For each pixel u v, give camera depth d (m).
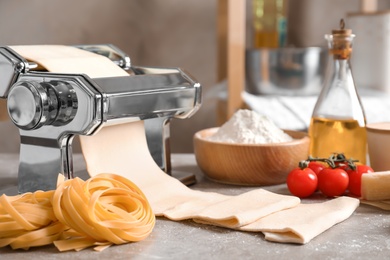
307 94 2.00
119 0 2.15
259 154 1.12
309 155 1.19
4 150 2.19
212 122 2.23
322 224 0.88
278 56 1.97
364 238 0.87
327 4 2.21
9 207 0.81
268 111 1.76
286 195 1.10
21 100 0.95
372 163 1.16
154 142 1.17
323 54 2.00
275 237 0.85
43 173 1.01
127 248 0.83
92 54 1.13
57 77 0.96
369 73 1.98
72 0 2.13
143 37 2.17
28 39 2.13
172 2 2.16
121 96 0.99
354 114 1.18
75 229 0.83
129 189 0.93
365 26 1.96
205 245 0.84
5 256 0.80
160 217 0.96
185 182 1.15
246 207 0.94
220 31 1.93
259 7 2.05
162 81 1.10
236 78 1.87
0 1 2.10
